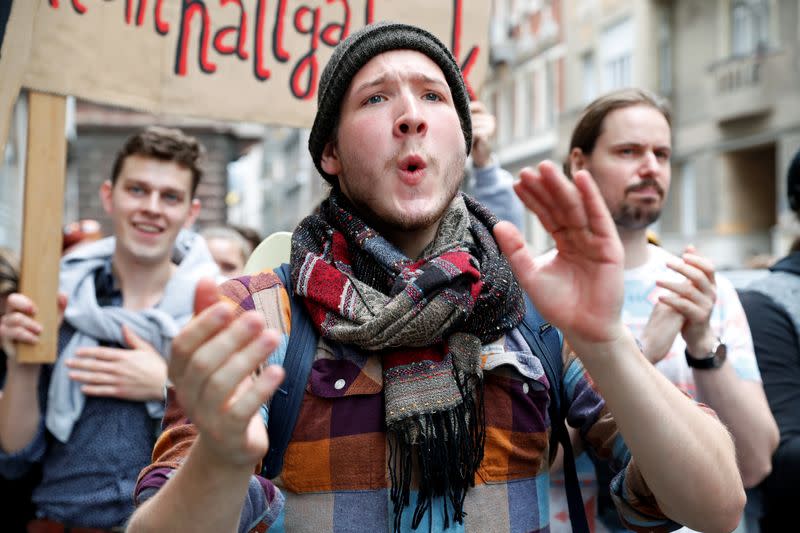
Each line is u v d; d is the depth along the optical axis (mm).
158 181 2604
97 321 2480
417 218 1305
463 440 1230
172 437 1152
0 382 2662
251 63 2418
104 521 2367
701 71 16406
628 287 2180
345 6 2467
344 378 1249
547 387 1332
